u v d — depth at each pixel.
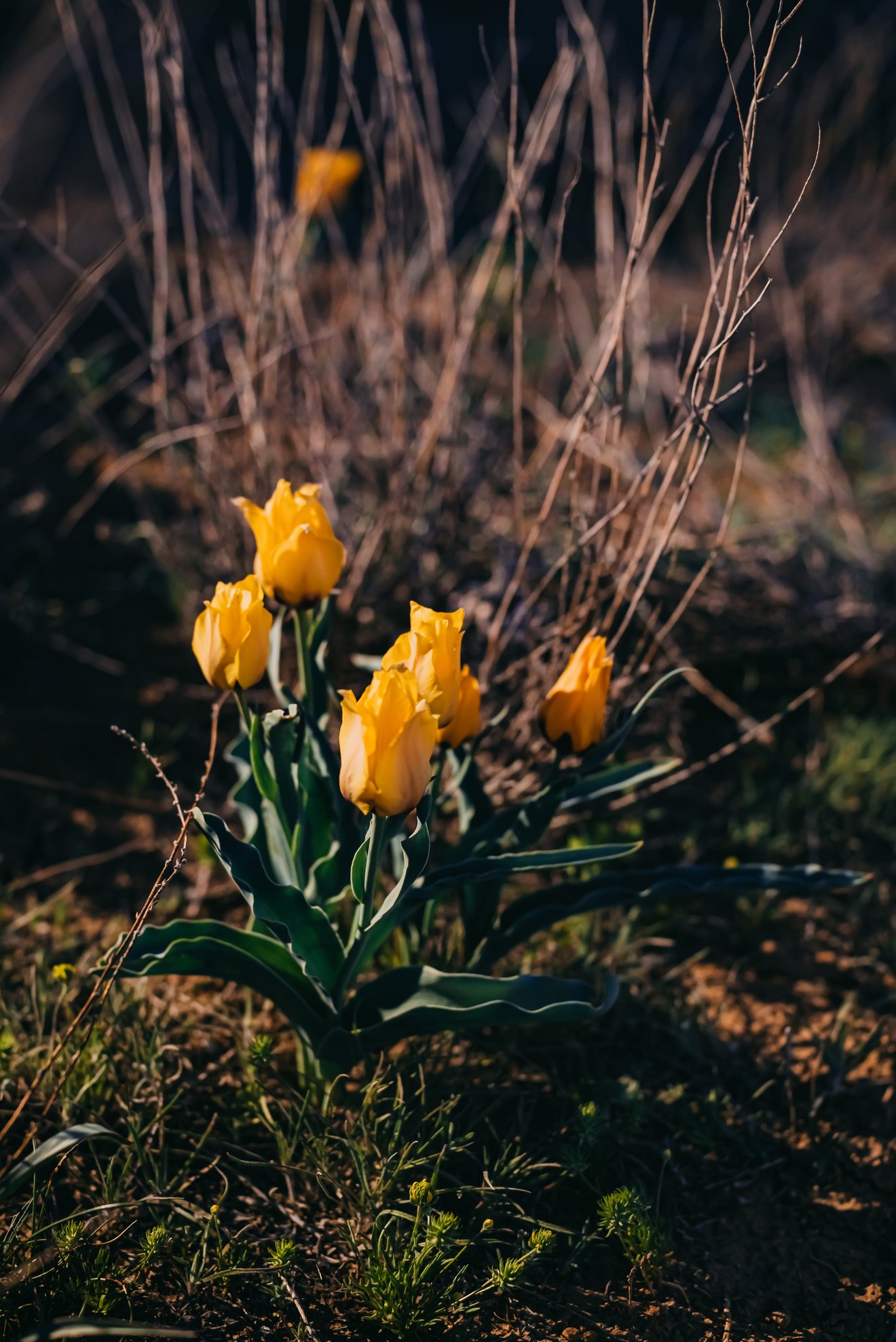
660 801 3.21
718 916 2.88
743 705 3.55
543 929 2.22
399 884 1.84
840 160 6.62
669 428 2.85
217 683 1.89
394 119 3.43
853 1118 2.35
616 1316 1.93
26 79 5.34
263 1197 2.07
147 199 3.37
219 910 2.79
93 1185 2.05
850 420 5.25
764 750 3.42
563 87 3.03
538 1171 2.16
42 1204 1.93
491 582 3.35
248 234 5.34
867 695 3.64
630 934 2.76
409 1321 1.83
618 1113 2.31
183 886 2.85
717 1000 2.62
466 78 8.33
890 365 5.68
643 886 2.20
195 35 6.05
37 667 3.52
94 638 3.66
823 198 5.98
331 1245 2.00
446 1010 1.97
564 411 4.37
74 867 2.87
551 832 3.01
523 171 2.94
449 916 2.68
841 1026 2.44
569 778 2.10
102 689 3.47
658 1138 2.27
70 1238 1.85
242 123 3.48
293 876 2.10
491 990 1.97
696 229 6.41
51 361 4.73
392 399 3.49
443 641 1.72
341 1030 2.03
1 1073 2.17
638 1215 1.99
